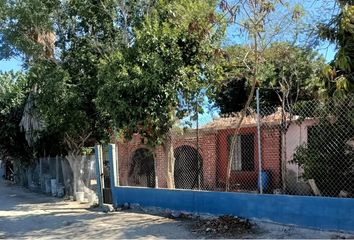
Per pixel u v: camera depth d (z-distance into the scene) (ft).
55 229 36.68
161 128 41.06
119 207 45.09
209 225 32.50
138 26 50.21
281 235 28.19
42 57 60.18
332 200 27.14
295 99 50.60
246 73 41.86
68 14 58.18
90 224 37.58
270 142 52.16
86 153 62.08
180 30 38.96
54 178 71.72
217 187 55.01
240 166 54.60
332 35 27.81
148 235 31.45
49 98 56.34
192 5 38.47
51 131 65.36
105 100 40.09
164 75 38.47
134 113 38.78
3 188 91.45
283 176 46.09
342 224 26.58
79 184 61.41
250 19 34.96
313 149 38.50
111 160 46.91
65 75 55.98
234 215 33.19
